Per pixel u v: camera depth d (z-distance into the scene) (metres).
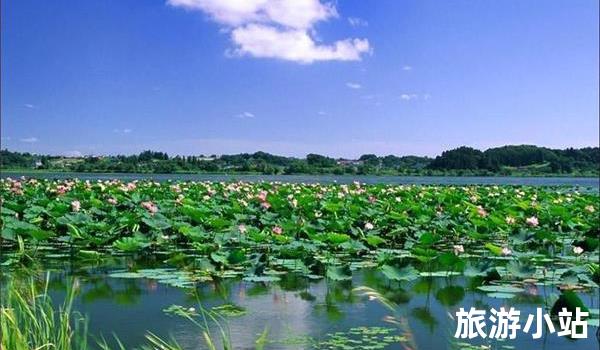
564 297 8.16
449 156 117.50
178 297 9.43
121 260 12.45
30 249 13.40
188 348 7.07
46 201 17.41
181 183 31.55
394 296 9.61
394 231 15.17
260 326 7.96
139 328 7.84
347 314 8.55
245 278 10.63
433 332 7.75
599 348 7.14
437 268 11.88
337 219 16.59
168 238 14.16
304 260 11.47
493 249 11.34
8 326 5.79
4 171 91.25
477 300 9.40
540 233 13.91
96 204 17.97
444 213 19.48
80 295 9.45
